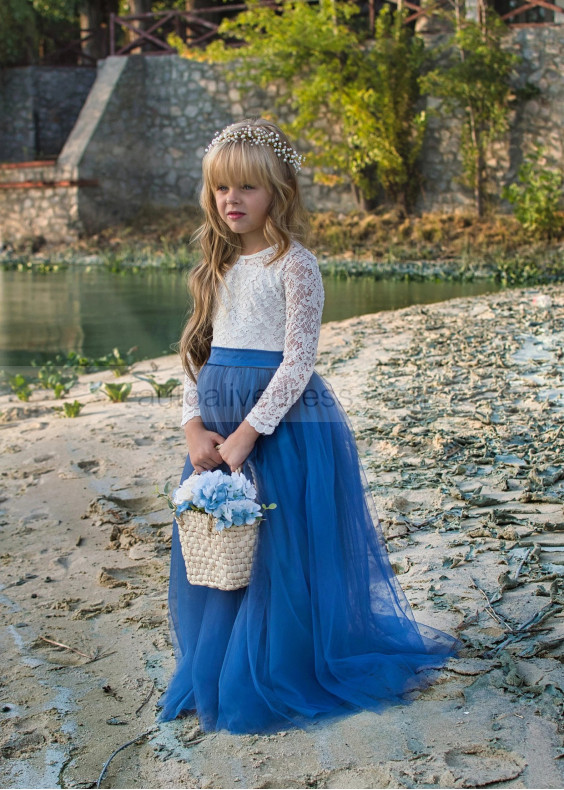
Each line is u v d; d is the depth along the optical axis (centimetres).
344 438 255
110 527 395
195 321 257
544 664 244
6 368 814
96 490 441
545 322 777
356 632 250
